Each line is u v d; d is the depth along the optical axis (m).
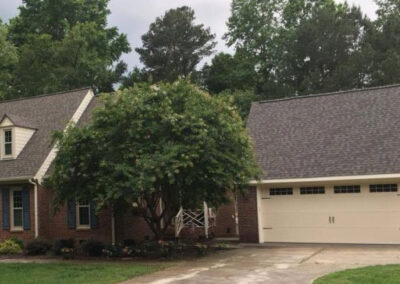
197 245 18.16
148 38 53.34
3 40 36.34
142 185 14.75
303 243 19.55
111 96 17.30
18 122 23.52
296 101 23.59
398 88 21.75
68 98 26.28
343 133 20.47
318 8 44.53
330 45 41.12
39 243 19.69
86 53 42.06
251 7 48.38
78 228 21.92
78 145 16.36
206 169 15.73
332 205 19.39
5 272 14.41
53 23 47.12
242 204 20.42
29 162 22.25
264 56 47.94
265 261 14.73
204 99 17.12
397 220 18.34
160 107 16.22
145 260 16.22
